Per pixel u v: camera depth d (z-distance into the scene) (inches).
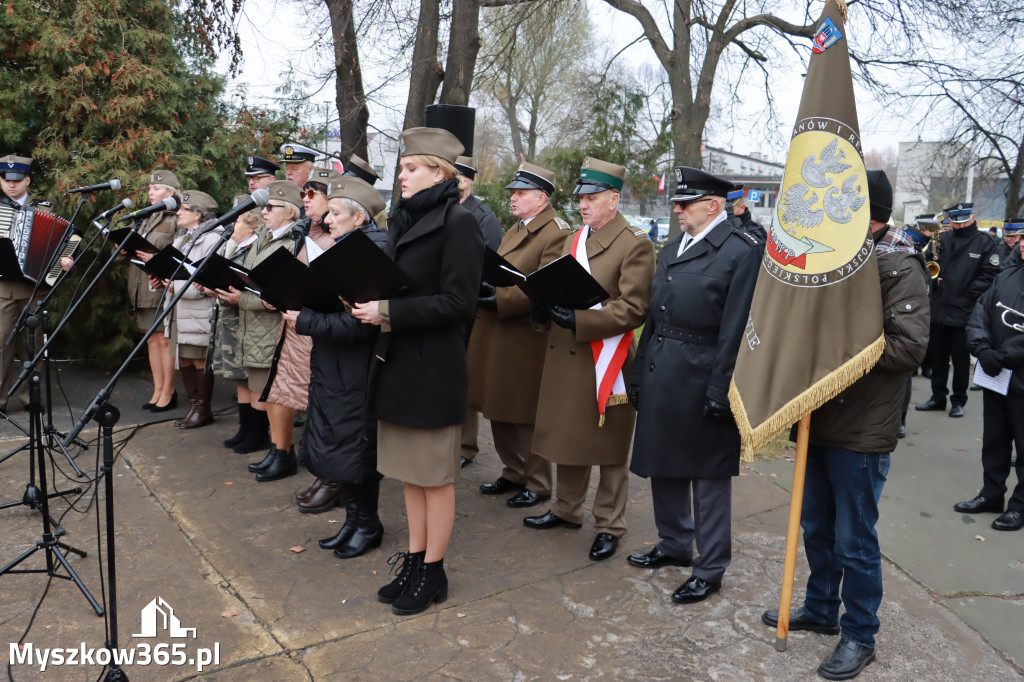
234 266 149.2
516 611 127.1
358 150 331.3
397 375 119.4
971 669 115.0
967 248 268.7
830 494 118.8
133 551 143.9
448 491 125.6
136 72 264.4
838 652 113.1
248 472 187.5
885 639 122.0
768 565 146.1
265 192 111.9
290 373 172.6
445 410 119.6
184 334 213.0
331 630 119.6
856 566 111.3
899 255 107.2
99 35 265.7
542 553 149.4
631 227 148.3
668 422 129.8
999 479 178.5
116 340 266.4
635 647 117.5
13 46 260.7
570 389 147.8
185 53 307.7
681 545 142.6
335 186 136.3
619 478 148.8
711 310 126.6
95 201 254.4
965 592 140.1
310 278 125.9
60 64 261.3
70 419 221.1
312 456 141.9
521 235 170.4
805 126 108.3
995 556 155.8
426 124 200.5
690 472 129.0
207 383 220.2
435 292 118.7
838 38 107.1
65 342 276.1
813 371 105.6
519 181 167.6
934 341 279.9
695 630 122.9
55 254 168.6
